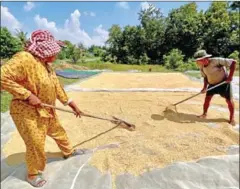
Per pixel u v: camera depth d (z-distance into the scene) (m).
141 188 2.79
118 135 4.11
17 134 4.50
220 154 3.47
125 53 38.28
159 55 37.34
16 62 2.46
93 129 4.43
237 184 2.95
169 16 37.84
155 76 11.36
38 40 2.61
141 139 3.90
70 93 7.47
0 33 26.27
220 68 4.62
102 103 6.18
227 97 4.70
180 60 22.36
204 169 3.07
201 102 6.29
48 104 2.82
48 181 2.89
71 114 5.28
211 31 33.31
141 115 5.16
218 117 5.11
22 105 2.64
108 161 3.24
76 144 3.90
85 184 2.84
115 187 2.82
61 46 2.82
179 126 4.53
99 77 11.21
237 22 32.84
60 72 16.45
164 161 3.26
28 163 2.79
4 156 3.73
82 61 29.95
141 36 37.38
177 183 2.86
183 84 8.97
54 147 3.81
